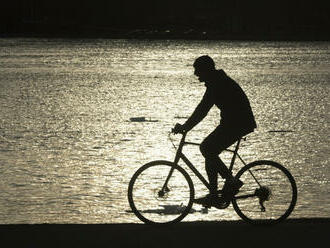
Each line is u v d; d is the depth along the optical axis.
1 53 156.25
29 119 50.97
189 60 140.38
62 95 70.06
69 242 9.62
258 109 59.16
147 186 10.74
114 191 27.73
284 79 93.88
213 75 10.39
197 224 10.70
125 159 35.03
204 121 49.28
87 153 36.78
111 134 43.75
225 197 10.56
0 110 56.78
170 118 52.59
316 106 61.25
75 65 119.94
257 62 134.00
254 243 9.59
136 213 10.66
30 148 38.03
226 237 9.88
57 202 25.75
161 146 39.12
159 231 10.21
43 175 30.64
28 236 9.88
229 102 10.38
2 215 23.81
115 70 109.81
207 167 10.54
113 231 10.18
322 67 119.56
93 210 24.80
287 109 59.03
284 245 9.48
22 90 74.81
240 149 37.59
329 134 44.06
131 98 67.94
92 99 66.56
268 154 36.50
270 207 10.59
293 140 41.53
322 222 10.79
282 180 10.61
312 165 33.69
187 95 71.88
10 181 29.33
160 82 88.81
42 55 149.75
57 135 43.06
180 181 12.14
